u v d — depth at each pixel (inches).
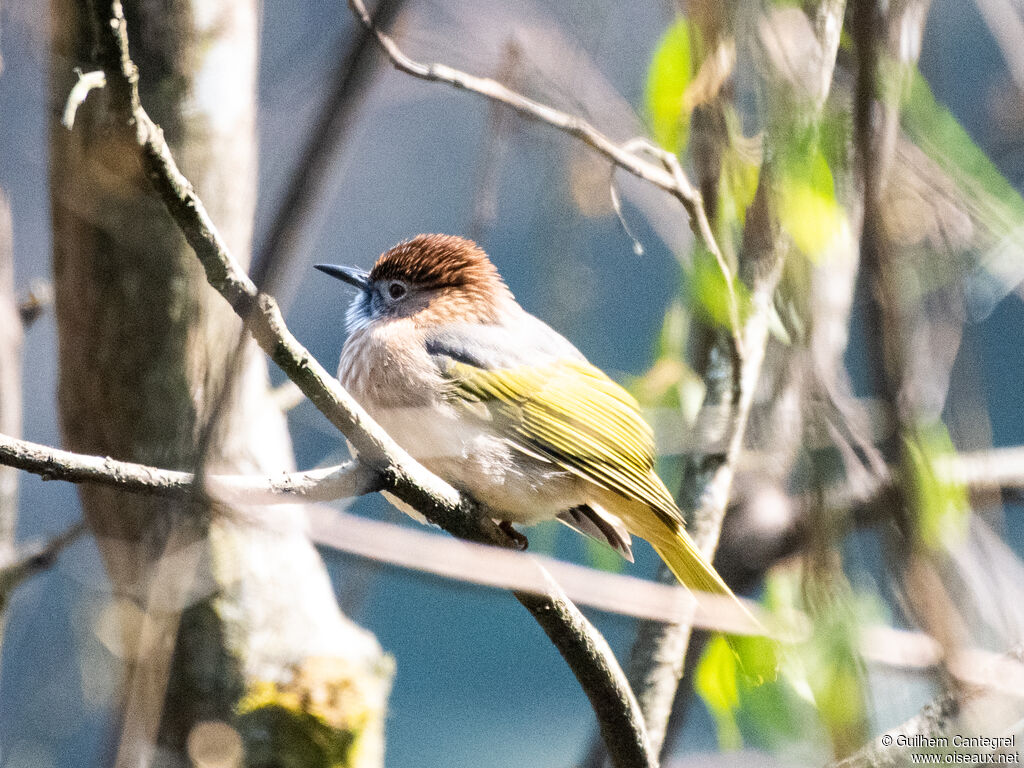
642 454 370.6
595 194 383.2
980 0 340.5
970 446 319.6
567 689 812.0
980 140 362.9
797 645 325.1
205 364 335.9
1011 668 288.4
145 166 211.6
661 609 270.5
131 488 228.7
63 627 319.3
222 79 331.9
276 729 340.8
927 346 319.9
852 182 310.3
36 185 359.9
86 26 290.8
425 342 373.4
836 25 301.1
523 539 375.6
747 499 380.2
